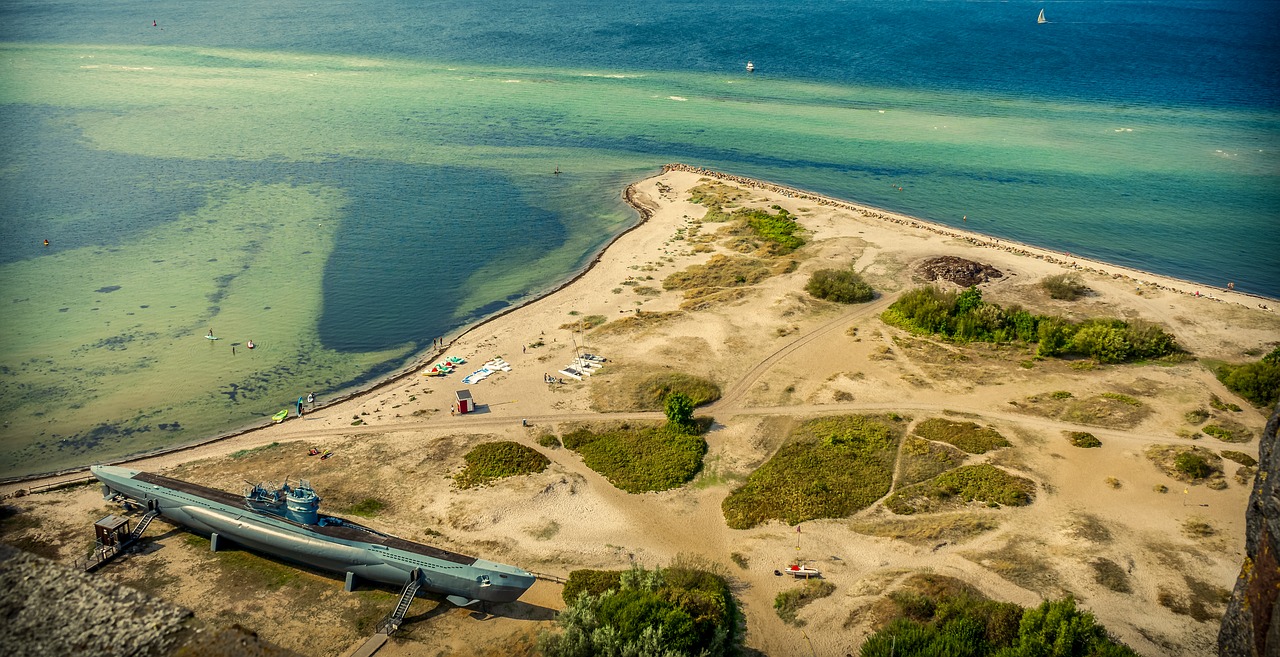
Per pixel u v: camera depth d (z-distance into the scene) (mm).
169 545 67438
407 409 91375
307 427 87938
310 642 57156
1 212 151000
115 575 63188
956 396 95000
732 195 168500
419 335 112875
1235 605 27922
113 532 65438
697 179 182125
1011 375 100125
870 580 65312
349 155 195750
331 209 159875
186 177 174750
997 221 162375
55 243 137875
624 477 79188
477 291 127375
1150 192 181500
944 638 53812
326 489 75875
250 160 188500
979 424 88250
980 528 71812
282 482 76812
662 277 130125
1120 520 72938
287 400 95500
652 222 156375
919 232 149750
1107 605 62312
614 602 57188
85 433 87188
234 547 67312
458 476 78625
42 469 81000
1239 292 130375
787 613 61656
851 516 74125
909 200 174125
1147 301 121875
